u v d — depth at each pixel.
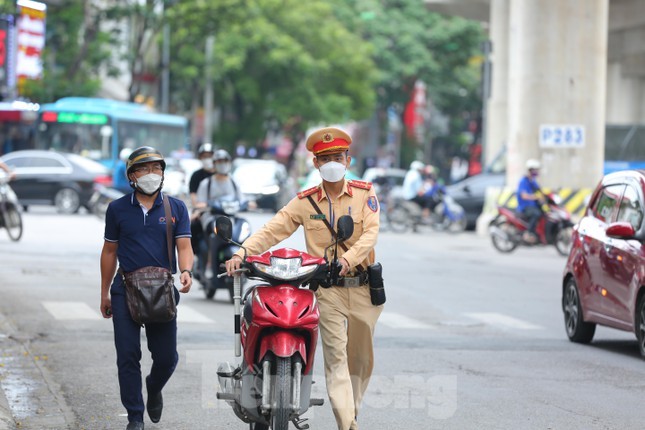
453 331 31.66
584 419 19.89
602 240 28.78
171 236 18.02
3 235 61.16
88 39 106.56
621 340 30.89
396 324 32.84
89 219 78.31
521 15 72.44
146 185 17.73
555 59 71.94
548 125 72.25
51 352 26.34
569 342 30.14
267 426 16.98
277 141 190.38
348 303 16.97
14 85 79.38
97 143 98.81
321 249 17.02
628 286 27.12
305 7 146.12
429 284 44.22
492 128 102.44
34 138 101.62
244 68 141.38
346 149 16.78
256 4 140.00
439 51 165.50
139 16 113.06
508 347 28.75
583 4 72.06
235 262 16.30
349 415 16.41
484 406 20.94
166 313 17.47
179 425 19.16
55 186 85.19
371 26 160.38
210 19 113.25
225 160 36.16
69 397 21.44
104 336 28.81
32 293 36.88
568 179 72.44
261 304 15.75
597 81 72.50
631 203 28.22
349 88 151.25
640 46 111.56
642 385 23.44
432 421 19.59
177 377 23.56
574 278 30.03
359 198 17.08
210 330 30.23
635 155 94.31
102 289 18.25
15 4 73.06
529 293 41.78
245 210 36.62
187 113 152.12
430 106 185.12
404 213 82.12
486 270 50.81
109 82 143.50
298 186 132.00
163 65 123.06
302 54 141.12
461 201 82.75
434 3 108.06
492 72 102.31
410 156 184.62
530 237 60.59
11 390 21.92
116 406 20.66
